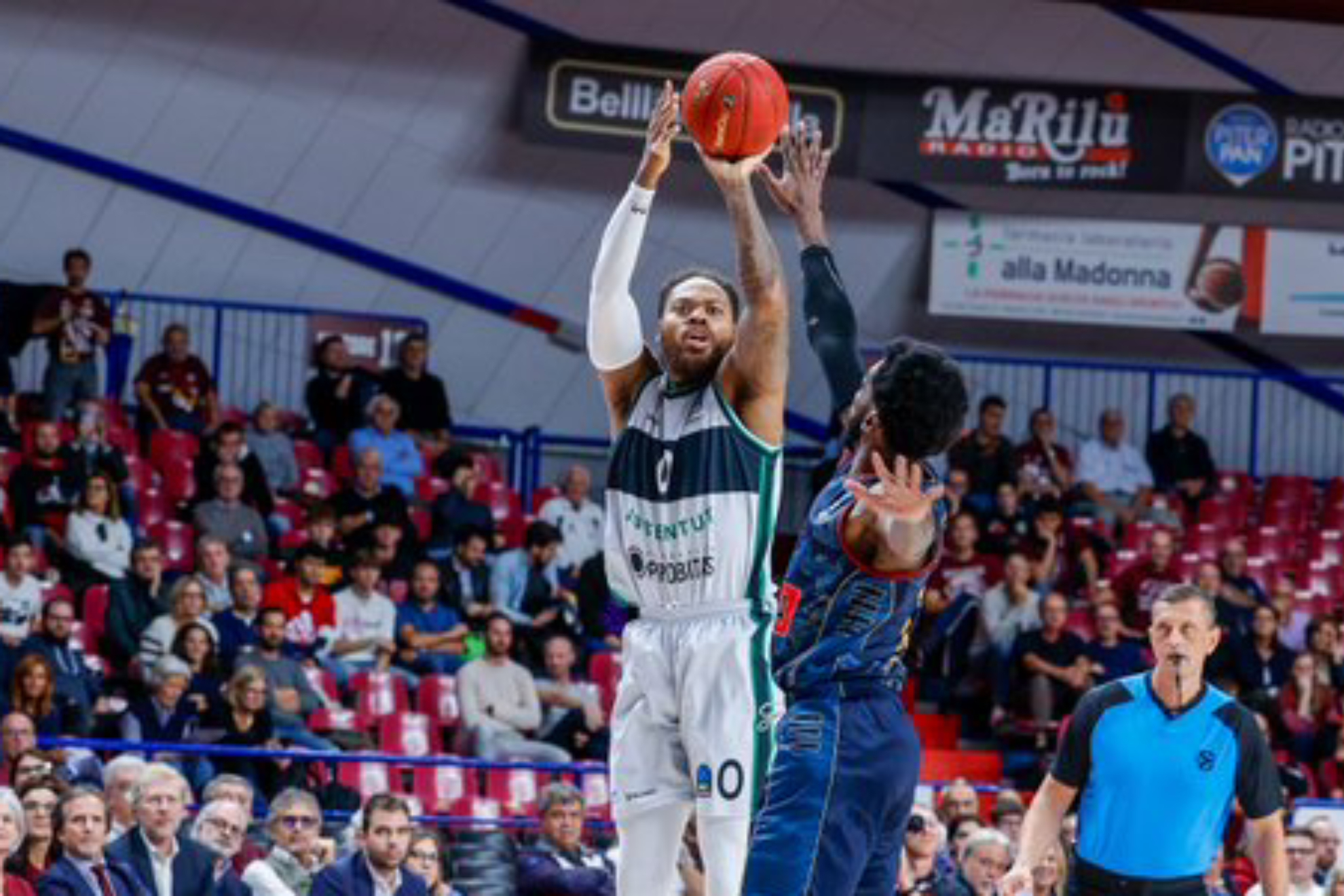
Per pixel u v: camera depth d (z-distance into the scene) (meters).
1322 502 29.42
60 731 18.47
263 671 19.66
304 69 27.78
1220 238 29.72
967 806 17.98
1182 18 29.39
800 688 7.63
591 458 29.20
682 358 7.62
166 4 27.28
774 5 28.50
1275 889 9.71
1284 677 23.36
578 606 23.84
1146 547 26.70
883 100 28.34
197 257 27.81
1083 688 22.28
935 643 23.45
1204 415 30.56
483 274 28.72
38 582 20.81
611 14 28.28
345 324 28.05
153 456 24.88
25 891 12.85
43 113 27.05
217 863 14.06
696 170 28.66
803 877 7.44
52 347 25.09
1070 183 28.50
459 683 20.73
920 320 29.95
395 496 24.00
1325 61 29.80
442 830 18.89
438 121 28.23
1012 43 29.11
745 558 7.58
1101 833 9.70
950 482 26.14
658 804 7.63
